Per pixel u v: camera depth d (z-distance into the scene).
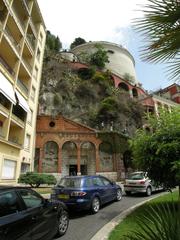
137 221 2.58
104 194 11.78
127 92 53.19
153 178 10.28
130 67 72.50
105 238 6.42
